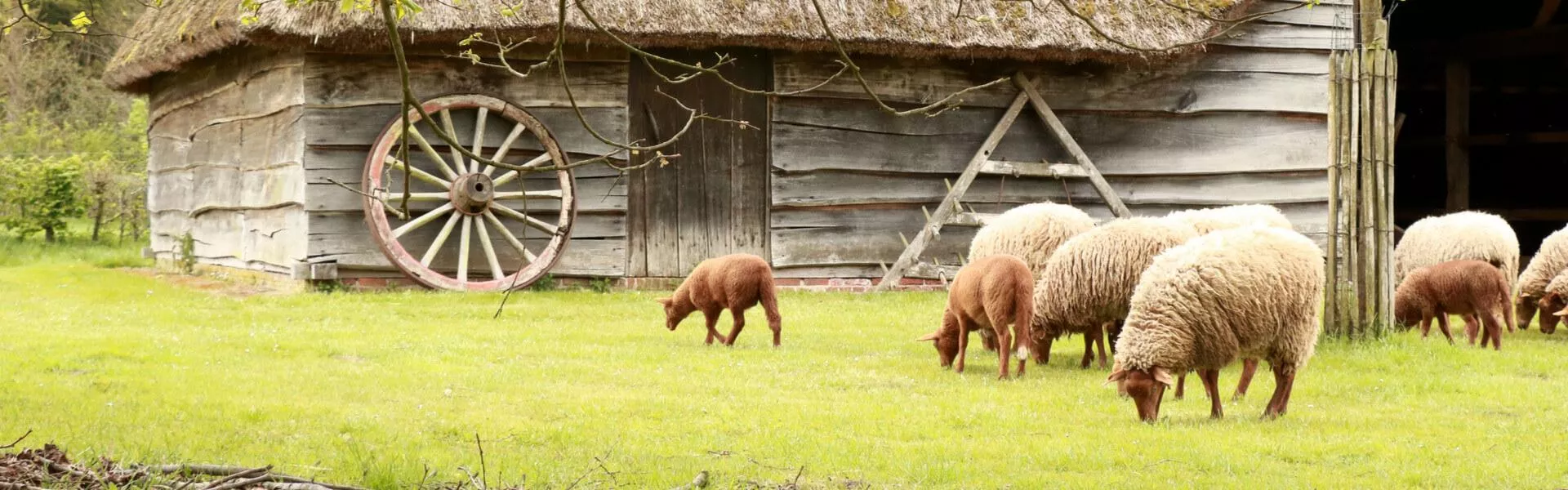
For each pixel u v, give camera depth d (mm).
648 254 17562
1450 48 25031
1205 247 8797
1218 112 19312
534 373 10539
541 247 17109
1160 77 19047
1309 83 19531
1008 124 18469
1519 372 11148
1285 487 6891
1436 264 13367
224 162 18859
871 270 18297
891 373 10773
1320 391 10055
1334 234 12898
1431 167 27734
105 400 8969
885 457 7598
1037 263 12188
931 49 16875
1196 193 19312
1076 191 18969
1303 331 8797
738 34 16172
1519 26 25906
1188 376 10836
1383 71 12672
